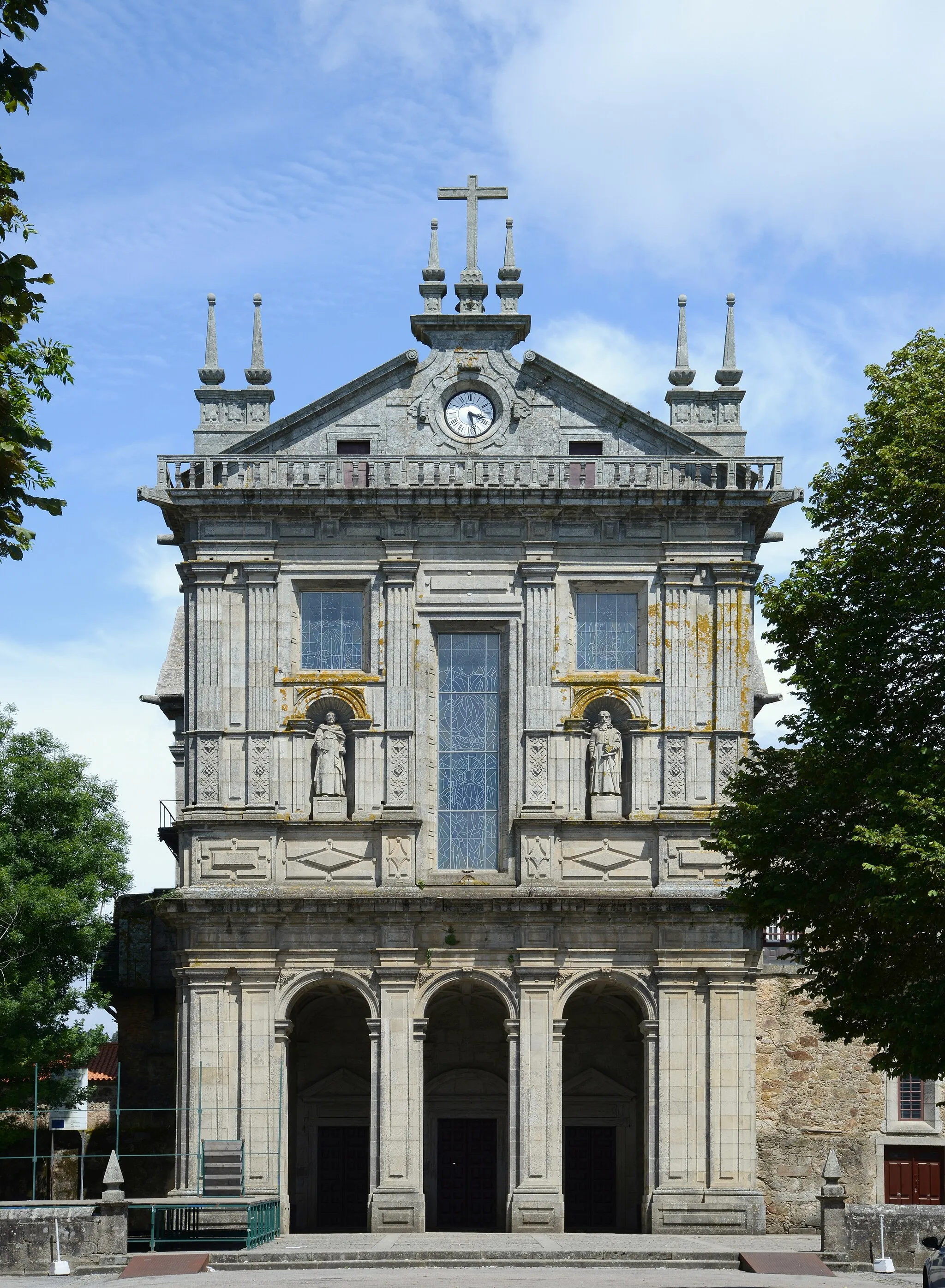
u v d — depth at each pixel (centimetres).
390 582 6175
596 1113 6412
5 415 2992
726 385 6394
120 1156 6781
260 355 6425
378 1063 5947
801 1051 6425
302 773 6125
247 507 6200
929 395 4503
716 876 6034
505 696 6200
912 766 4247
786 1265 5016
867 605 4525
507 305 6384
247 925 6006
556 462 6231
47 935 6419
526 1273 4931
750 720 6194
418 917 5991
